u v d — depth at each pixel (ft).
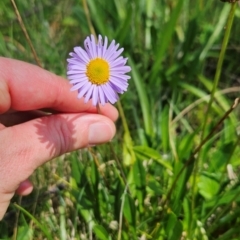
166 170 0.68
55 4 1.01
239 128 0.75
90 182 0.68
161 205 0.64
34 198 0.68
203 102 0.83
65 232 0.64
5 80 0.54
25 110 0.58
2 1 0.98
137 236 0.63
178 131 0.82
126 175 0.68
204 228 0.64
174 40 0.91
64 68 0.87
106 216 0.64
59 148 0.51
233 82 0.89
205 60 0.91
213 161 0.66
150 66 0.91
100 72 0.43
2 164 0.49
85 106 0.58
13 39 0.91
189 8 0.95
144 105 0.77
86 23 0.91
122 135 0.79
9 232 0.66
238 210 0.61
